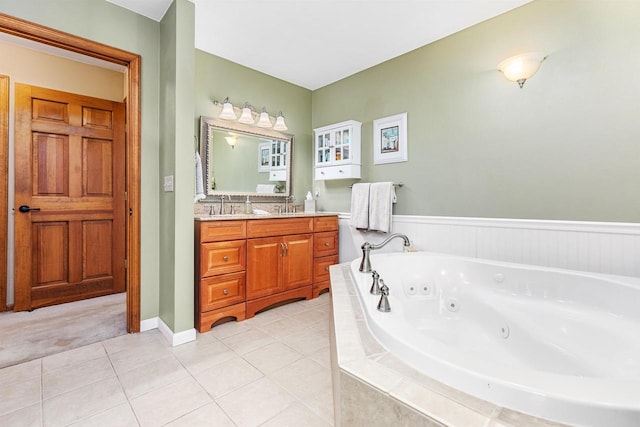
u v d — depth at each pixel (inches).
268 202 128.4
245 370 66.6
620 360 50.3
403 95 109.7
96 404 55.1
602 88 70.4
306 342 80.0
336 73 126.6
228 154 114.8
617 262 69.1
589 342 56.4
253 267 96.3
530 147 81.0
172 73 79.6
